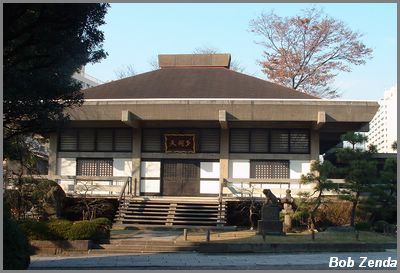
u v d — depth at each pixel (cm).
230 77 3759
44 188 2723
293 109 3083
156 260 1897
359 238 2375
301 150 3303
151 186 3366
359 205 2784
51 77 1616
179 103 3123
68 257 2023
